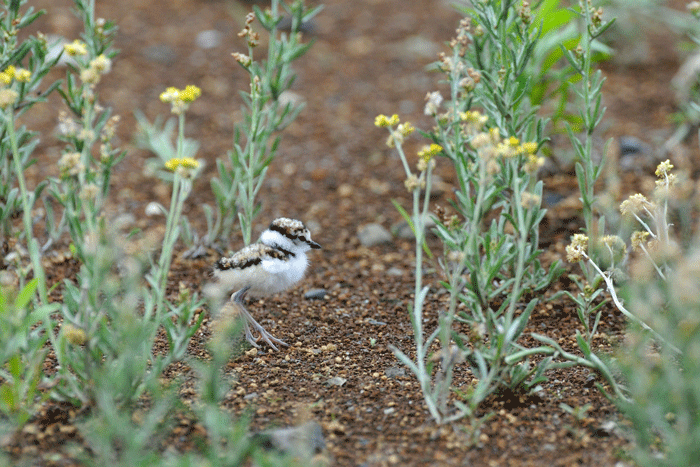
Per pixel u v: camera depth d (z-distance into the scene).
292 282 9.19
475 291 6.64
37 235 11.29
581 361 6.57
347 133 16.34
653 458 5.93
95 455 5.98
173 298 9.77
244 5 23.20
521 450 6.21
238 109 17.19
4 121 8.45
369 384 7.51
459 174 7.42
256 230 12.20
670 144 13.89
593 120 8.43
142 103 17.05
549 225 11.79
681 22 17.22
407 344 8.60
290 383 7.55
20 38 18.47
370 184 14.20
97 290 6.08
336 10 23.92
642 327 7.22
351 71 19.72
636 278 7.25
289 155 15.41
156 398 6.62
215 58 19.77
